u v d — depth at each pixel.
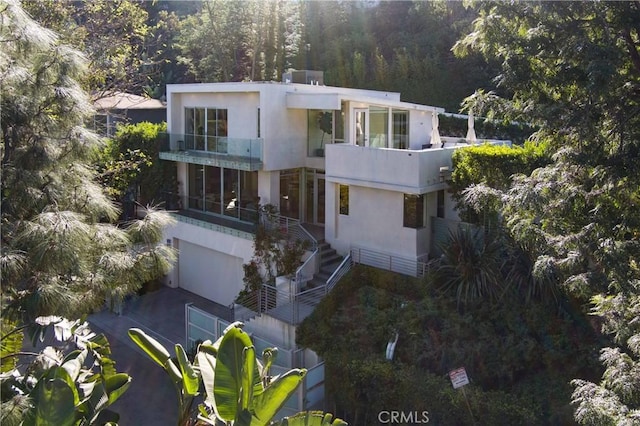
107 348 10.40
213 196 25.16
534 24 10.58
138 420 15.29
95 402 8.70
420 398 13.64
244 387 7.38
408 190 18.52
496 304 15.44
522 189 10.05
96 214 10.02
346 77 45.03
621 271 9.23
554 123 10.20
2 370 9.77
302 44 47.47
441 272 16.81
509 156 16.80
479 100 11.02
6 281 8.13
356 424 14.58
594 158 9.82
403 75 43.34
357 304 17.30
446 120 33.31
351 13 51.31
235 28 43.41
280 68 44.94
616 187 9.90
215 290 23.64
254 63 44.19
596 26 10.14
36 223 8.41
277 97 22.66
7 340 9.83
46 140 9.08
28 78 9.00
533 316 14.80
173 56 47.84
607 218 9.88
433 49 45.22
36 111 9.07
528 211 10.42
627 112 9.86
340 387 14.85
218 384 7.32
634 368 8.68
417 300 16.81
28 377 9.00
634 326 9.19
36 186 9.12
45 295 8.26
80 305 9.48
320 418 7.57
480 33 10.96
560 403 12.81
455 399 13.22
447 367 14.27
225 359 7.36
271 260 20.25
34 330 8.64
